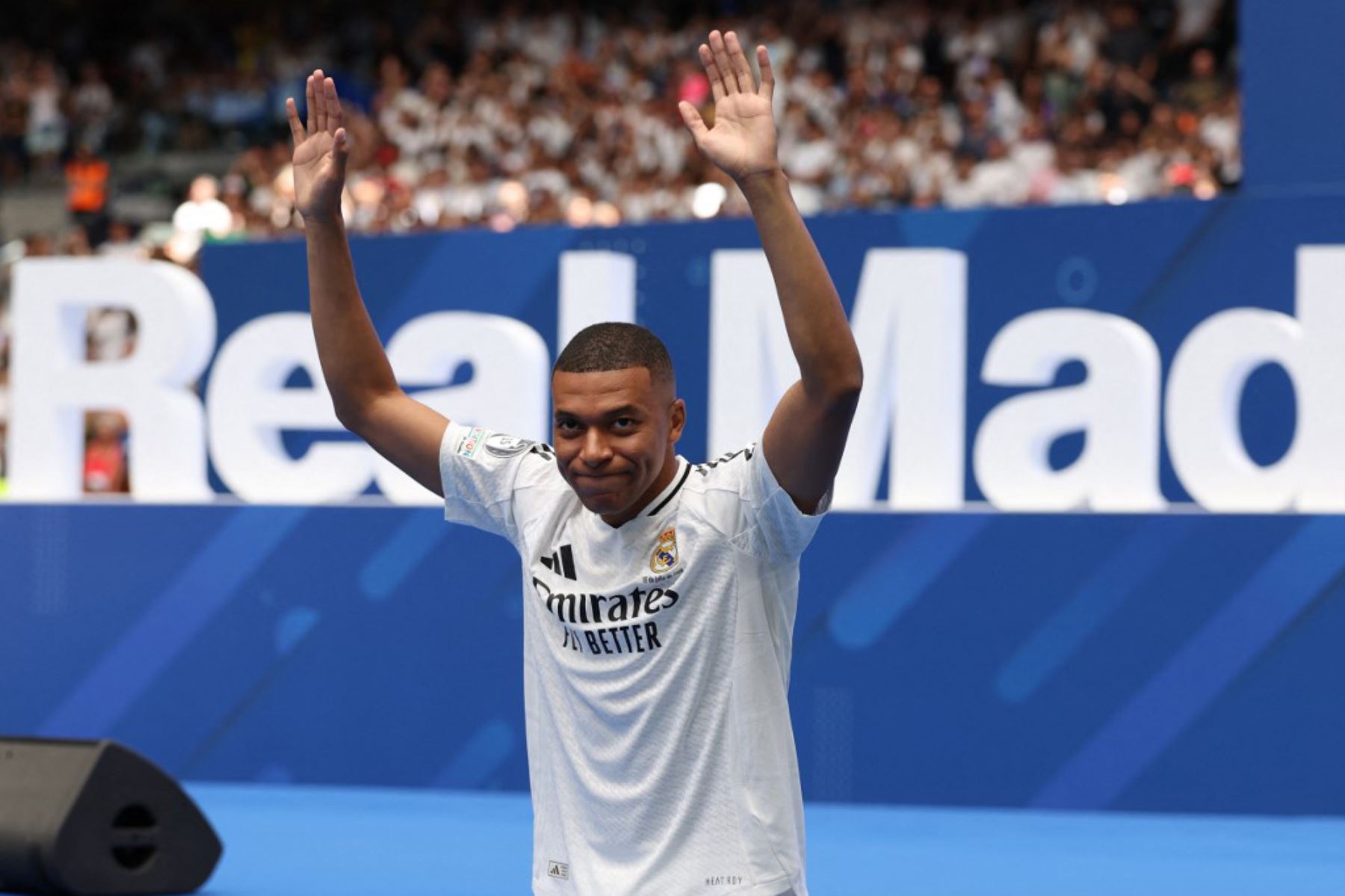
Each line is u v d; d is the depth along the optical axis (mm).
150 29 83375
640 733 11203
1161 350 32438
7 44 82500
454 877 24484
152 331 34688
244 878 24250
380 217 53312
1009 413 31312
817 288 10531
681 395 34281
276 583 33250
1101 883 23797
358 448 34219
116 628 33781
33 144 76875
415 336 33812
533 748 11938
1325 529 29094
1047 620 30016
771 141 10711
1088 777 29797
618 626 11242
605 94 63781
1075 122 56281
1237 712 29328
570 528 11680
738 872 11023
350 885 23828
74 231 68438
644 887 11148
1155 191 51719
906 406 31734
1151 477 30688
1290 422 31781
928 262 31688
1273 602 29250
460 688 32344
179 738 33438
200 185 55781
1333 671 29016
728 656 11156
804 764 30859
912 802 30422
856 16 67188
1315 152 31938
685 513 11211
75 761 22172
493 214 52719
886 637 30625
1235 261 32062
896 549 30625
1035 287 32875
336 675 32906
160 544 33688
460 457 12336
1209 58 59406
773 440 10852
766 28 67375
